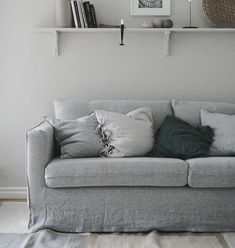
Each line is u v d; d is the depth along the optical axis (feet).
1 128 11.99
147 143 10.04
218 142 10.09
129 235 8.91
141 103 11.16
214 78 11.93
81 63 11.88
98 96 11.96
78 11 11.29
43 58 11.84
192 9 11.77
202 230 9.03
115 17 11.78
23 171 12.07
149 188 8.98
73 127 9.96
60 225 9.02
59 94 11.95
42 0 11.71
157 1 11.74
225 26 11.75
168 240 8.64
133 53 11.85
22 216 10.18
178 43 11.82
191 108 11.05
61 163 8.96
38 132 8.98
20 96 11.93
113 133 9.95
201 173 8.79
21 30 11.75
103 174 8.80
